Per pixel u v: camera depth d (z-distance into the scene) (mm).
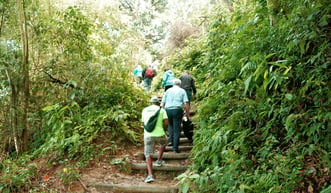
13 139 5945
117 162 5070
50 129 6133
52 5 7125
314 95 3416
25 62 5934
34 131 6336
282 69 3734
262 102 3904
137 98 7523
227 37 6859
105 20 8188
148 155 4691
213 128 4547
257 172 3234
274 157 3309
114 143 5629
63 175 4695
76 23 6762
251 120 4027
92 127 5738
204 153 4215
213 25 7426
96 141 5676
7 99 5836
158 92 10695
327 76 3379
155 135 4668
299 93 3418
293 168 3051
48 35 6660
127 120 6609
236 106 4395
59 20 6730
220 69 5926
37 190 4480
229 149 3627
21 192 4477
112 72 7117
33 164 4977
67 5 7750
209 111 5012
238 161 3438
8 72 5715
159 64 12023
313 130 3068
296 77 3641
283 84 3797
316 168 3020
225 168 3578
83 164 5047
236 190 3217
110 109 6332
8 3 6133
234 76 5102
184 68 10008
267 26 4504
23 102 5918
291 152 3225
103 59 6977
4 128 5871
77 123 5930
